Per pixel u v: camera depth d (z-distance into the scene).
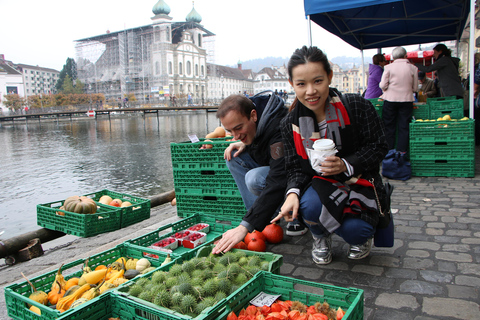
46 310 2.05
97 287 2.30
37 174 18.30
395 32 9.92
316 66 2.14
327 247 2.91
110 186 15.20
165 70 101.50
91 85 112.50
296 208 2.42
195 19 118.75
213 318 1.79
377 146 2.43
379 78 8.05
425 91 9.09
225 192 4.04
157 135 38.19
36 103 103.06
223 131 4.89
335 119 2.39
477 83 7.91
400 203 4.41
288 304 2.00
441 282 2.51
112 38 109.00
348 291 1.91
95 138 36.66
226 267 2.32
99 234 4.72
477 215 3.79
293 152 2.55
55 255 4.10
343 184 2.48
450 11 8.48
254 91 148.75
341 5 5.68
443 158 5.57
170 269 2.29
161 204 6.90
